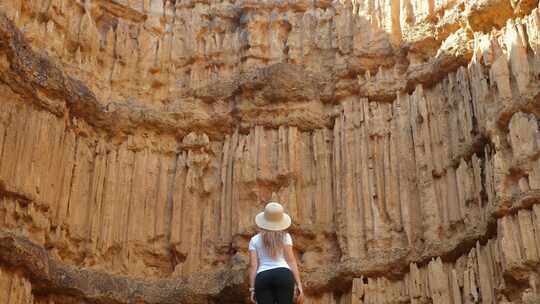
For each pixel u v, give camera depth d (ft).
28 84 53.98
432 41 58.23
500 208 46.98
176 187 60.29
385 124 57.98
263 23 65.41
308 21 64.75
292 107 61.16
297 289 31.96
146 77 63.67
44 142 54.24
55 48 58.75
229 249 57.98
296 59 63.36
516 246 45.57
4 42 51.90
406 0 60.90
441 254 50.96
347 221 55.77
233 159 60.64
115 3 64.69
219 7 66.95
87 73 60.49
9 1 56.13
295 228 57.31
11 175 51.39
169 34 66.18
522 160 47.29
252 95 61.72
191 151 61.62
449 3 57.82
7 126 52.16
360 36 61.26
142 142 61.31
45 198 53.21
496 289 46.80
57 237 53.88
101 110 59.52
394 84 58.80
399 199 55.01
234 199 58.90
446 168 53.67
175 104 62.90
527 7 51.62
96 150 59.16
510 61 50.70
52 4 59.11
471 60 54.44
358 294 53.01
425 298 50.83
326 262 56.65
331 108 61.16
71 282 53.11
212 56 64.90
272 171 59.36
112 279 55.47
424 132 55.67
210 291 55.62
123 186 59.21
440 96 56.44
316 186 58.90
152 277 57.62
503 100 49.70
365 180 56.44
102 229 56.85
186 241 58.54
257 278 31.01
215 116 62.18
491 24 53.98
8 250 48.73
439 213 52.85
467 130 52.90
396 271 52.90
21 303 49.06
